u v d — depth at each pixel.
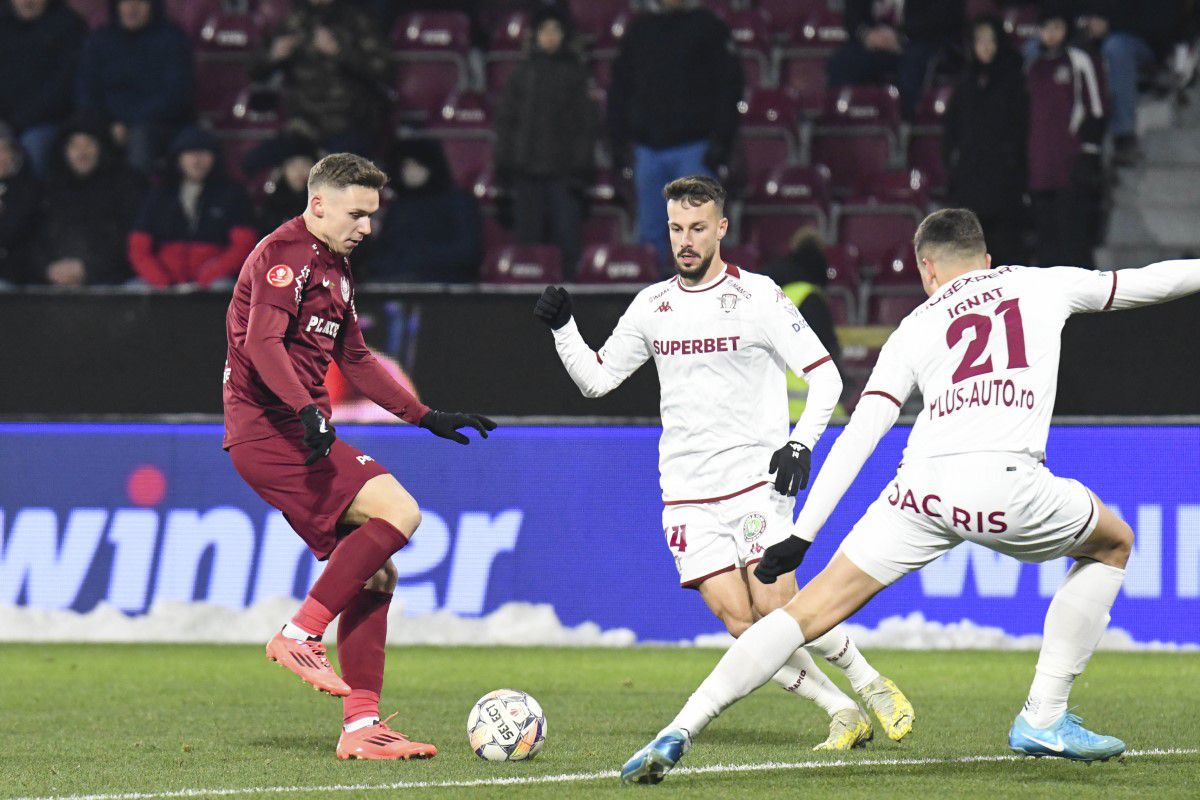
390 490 19.92
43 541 36.94
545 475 36.19
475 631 36.12
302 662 19.16
